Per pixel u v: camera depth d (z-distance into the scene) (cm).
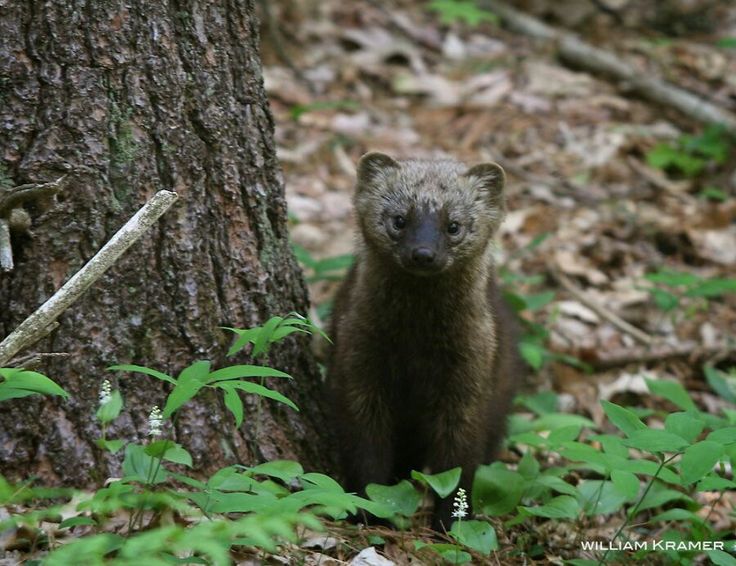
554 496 1038
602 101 2188
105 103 843
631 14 2630
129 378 868
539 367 1288
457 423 1027
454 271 1019
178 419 887
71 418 848
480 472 1004
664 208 1892
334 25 2322
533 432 1088
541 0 2630
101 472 852
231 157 916
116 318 861
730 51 2492
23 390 715
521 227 1761
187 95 883
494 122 2066
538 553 941
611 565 909
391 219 1040
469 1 2502
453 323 1019
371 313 1022
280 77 2078
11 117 821
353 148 1920
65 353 802
